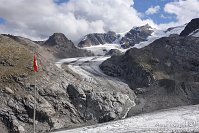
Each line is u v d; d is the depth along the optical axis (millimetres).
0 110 60781
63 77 77625
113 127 62281
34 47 113938
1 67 71125
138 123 64500
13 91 65312
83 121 69375
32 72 72562
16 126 59688
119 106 76062
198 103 84438
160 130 57438
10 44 80875
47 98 68188
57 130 62969
